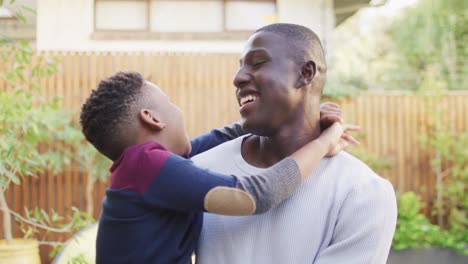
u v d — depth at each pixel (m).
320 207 1.64
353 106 7.05
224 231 1.71
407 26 12.98
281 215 1.65
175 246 1.69
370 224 1.58
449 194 6.86
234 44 8.71
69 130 6.23
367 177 1.68
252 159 1.83
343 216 1.61
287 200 1.66
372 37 16.31
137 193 1.65
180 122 1.85
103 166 6.36
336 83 7.21
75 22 8.40
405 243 6.29
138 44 8.58
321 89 1.78
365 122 7.06
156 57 6.82
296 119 1.73
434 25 11.53
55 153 6.22
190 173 1.64
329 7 8.66
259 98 1.67
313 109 1.76
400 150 7.09
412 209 6.55
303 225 1.63
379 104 7.07
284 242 1.62
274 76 1.65
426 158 7.09
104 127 1.74
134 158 1.68
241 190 1.60
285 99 1.67
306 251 1.62
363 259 1.57
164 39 8.62
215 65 6.88
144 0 8.75
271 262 1.63
